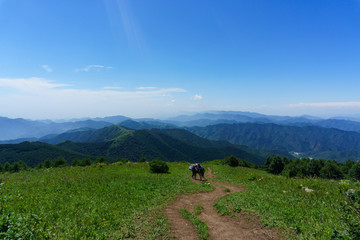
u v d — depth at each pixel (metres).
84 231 8.88
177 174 30.69
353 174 35.25
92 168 33.91
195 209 14.30
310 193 16.17
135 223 10.79
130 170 32.62
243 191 20.25
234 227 11.14
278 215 11.77
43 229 8.12
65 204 12.40
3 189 14.67
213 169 38.75
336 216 10.29
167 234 9.92
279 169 56.12
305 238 8.88
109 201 14.00
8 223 7.09
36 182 19.09
